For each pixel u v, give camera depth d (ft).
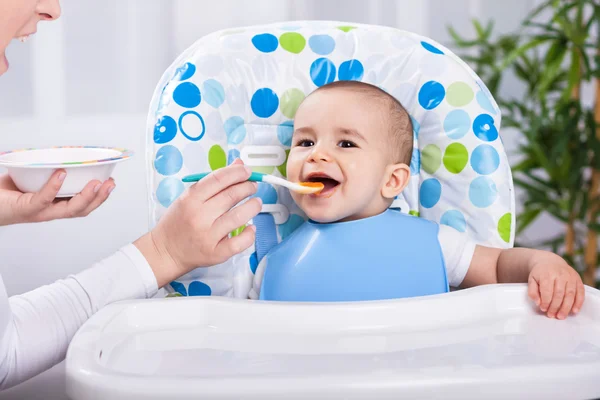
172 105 3.18
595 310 2.62
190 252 2.58
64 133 7.88
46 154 2.74
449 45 8.64
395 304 2.50
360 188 3.25
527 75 7.22
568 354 2.22
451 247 3.32
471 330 2.49
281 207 3.51
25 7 2.18
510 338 2.41
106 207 8.02
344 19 8.41
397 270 3.17
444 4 8.79
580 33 6.34
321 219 3.25
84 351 2.06
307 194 3.26
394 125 3.39
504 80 9.03
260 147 3.45
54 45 7.80
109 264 2.64
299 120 3.35
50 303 2.51
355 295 3.10
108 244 7.58
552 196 7.52
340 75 3.53
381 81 3.56
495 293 2.69
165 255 2.65
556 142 6.55
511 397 1.95
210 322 2.51
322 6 8.32
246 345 2.34
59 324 2.48
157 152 3.14
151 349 2.30
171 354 2.26
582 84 8.79
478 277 3.32
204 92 3.25
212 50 3.36
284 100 3.47
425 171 3.56
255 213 2.57
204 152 3.20
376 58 3.56
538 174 9.09
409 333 2.44
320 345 2.33
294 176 3.27
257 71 3.43
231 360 2.21
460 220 3.46
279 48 3.49
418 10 8.64
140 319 2.46
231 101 3.35
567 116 6.47
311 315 2.45
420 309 2.51
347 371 2.07
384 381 1.88
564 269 2.84
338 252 3.19
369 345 2.32
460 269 3.34
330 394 1.86
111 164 2.67
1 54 2.30
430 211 3.54
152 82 8.14
